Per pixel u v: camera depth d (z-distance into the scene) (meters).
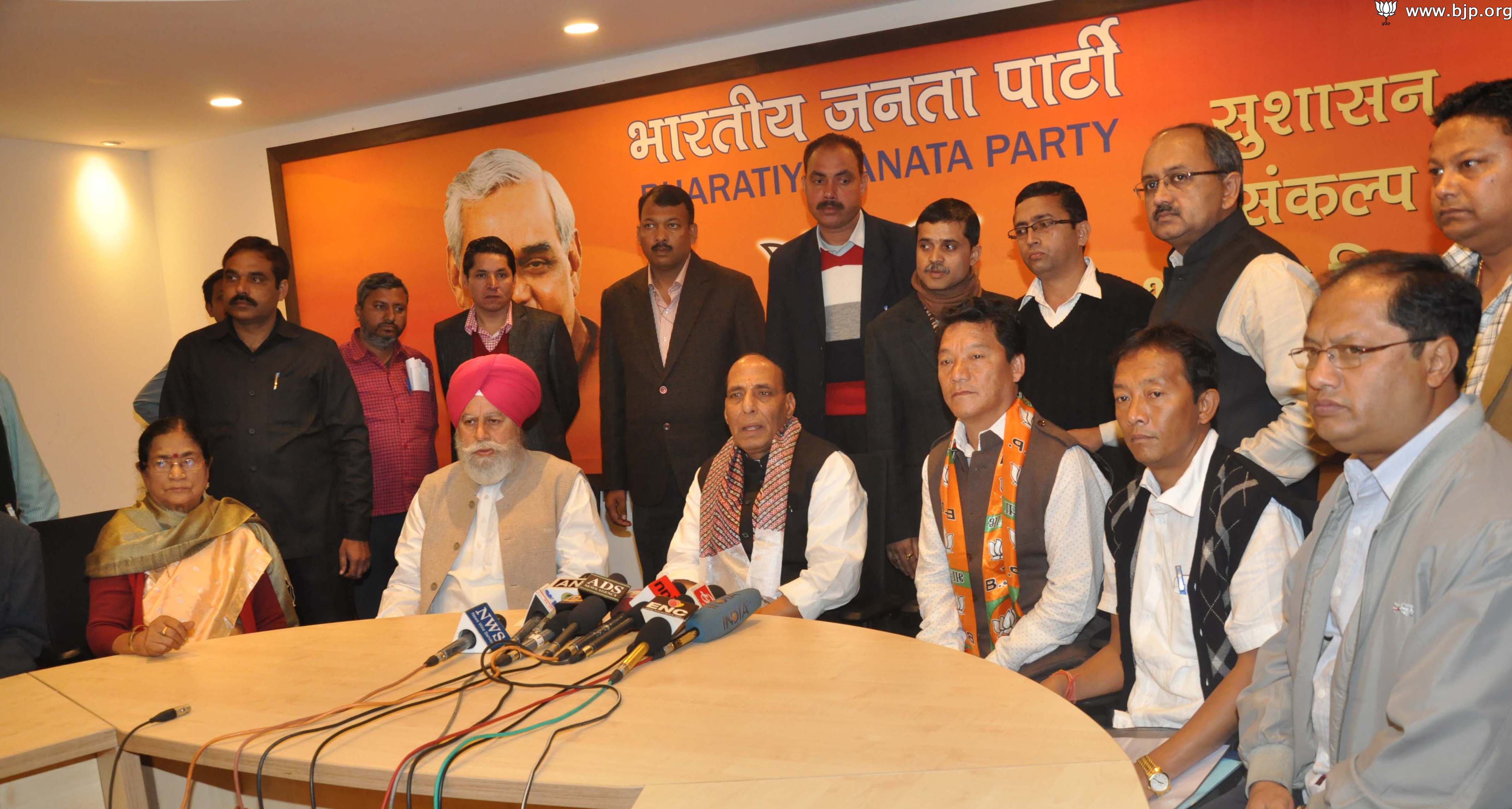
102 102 4.95
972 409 2.66
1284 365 2.58
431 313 5.47
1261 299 2.65
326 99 5.24
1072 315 3.45
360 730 1.71
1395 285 1.56
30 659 2.86
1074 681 2.32
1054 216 3.40
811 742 1.53
